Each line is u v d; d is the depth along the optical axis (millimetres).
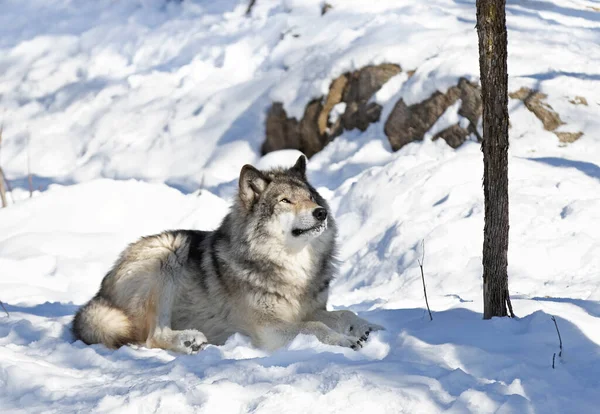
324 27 26594
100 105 29594
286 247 10312
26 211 18906
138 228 18750
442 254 14797
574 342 8664
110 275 11266
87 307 10961
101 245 17688
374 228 16969
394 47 22344
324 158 22234
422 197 16984
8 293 14781
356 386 7371
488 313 9805
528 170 17203
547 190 16125
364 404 7055
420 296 13430
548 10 24578
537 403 7016
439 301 11859
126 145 26859
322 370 7926
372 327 9953
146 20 33312
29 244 17297
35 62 33062
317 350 8953
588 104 19047
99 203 19125
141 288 10805
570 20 23984
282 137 24141
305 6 28547
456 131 19703
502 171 9500
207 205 19531
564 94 19156
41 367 8922
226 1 32375
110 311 10797
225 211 19406
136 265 10922
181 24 32000
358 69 22625
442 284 13883
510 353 8469
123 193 19578
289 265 10383
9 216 18750
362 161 20938
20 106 30875
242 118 25484
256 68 27984
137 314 10836
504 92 9406
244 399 7355
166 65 30250
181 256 11070
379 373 7766
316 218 10102
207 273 10930
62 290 15891
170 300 10805
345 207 18281
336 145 22344
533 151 18422
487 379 7766
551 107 19000
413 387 7352
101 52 32406
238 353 9375
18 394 8156
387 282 14898
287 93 24234
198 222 18906
